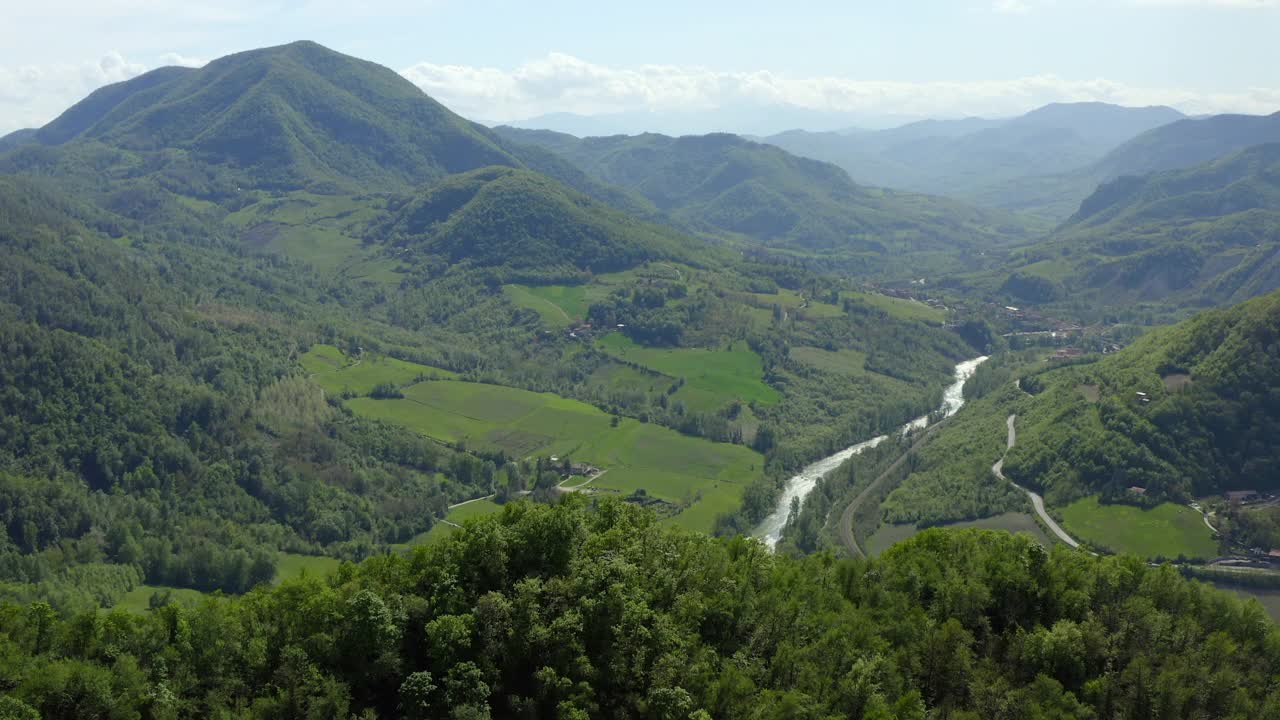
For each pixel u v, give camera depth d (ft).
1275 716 285.64
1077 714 285.64
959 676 297.94
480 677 266.16
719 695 273.95
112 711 255.70
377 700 277.03
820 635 302.45
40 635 285.43
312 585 304.09
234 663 280.31
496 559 298.15
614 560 298.56
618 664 275.59
